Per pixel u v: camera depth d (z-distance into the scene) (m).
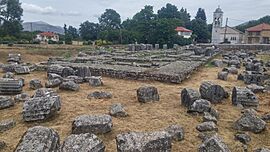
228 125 9.84
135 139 6.44
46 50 44.56
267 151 7.13
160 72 18.30
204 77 20.34
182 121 10.02
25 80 17.67
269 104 12.86
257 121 9.32
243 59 33.06
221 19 78.25
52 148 5.96
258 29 80.44
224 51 49.22
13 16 80.69
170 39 60.94
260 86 15.95
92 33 85.62
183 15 110.00
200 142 8.23
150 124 9.59
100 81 16.22
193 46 49.53
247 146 8.11
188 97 11.56
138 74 18.28
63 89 14.49
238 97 12.14
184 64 23.66
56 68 18.67
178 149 7.70
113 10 105.06
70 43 64.31
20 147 5.70
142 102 12.41
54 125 9.26
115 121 9.77
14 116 10.19
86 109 11.16
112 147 7.68
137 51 40.88
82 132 8.31
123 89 15.34
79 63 24.08
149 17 84.31
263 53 45.22
